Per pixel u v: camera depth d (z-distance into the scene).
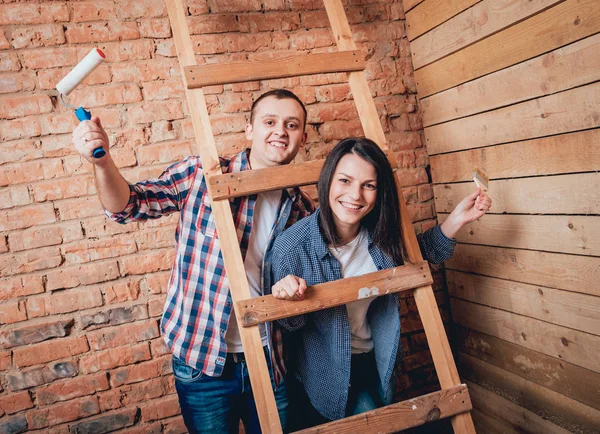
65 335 1.86
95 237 1.88
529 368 1.81
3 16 1.79
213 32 1.97
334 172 1.35
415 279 1.40
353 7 2.13
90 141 1.18
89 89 1.87
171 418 1.96
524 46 1.61
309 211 1.64
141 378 1.93
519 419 1.88
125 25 1.90
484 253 1.94
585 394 1.59
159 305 1.94
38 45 1.82
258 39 2.02
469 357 2.13
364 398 1.54
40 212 1.83
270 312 1.27
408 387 2.20
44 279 1.84
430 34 2.04
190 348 1.45
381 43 2.16
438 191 2.17
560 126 1.53
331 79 2.10
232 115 1.99
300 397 1.65
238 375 1.49
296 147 1.52
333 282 1.33
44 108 1.82
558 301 1.64
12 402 1.82
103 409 1.90
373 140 1.48
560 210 1.58
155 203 1.45
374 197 1.35
